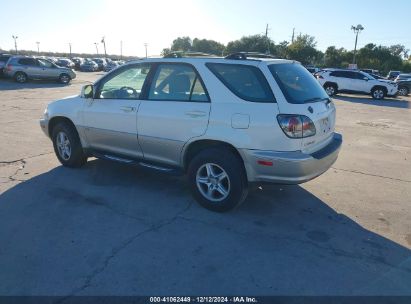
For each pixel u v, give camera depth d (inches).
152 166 192.7
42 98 636.7
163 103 182.1
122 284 121.5
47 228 157.1
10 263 131.5
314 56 2711.6
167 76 183.6
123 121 196.5
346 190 214.2
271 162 154.6
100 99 208.5
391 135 393.1
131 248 143.0
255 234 157.1
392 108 681.0
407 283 126.9
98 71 1985.7
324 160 165.8
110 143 208.5
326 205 191.0
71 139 225.6
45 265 130.7
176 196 194.7
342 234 160.1
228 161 164.9
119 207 179.6
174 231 157.3
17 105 535.5
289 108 153.1
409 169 261.9
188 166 184.1
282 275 128.8
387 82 860.0
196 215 173.3
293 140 152.9
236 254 140.9
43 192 195.2
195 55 191.3
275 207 185.8
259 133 155.4
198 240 150.5
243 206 185.5
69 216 168.7
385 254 144.9
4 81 975.0
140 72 194.7
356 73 889.5
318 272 131.3
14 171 227.3
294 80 169.5
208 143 172.6
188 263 134.0
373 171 254.1
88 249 141.6
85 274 126.2
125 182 212.8
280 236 156.2
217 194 176.6
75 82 1072.8
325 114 173.5
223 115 162.6
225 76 167.2
